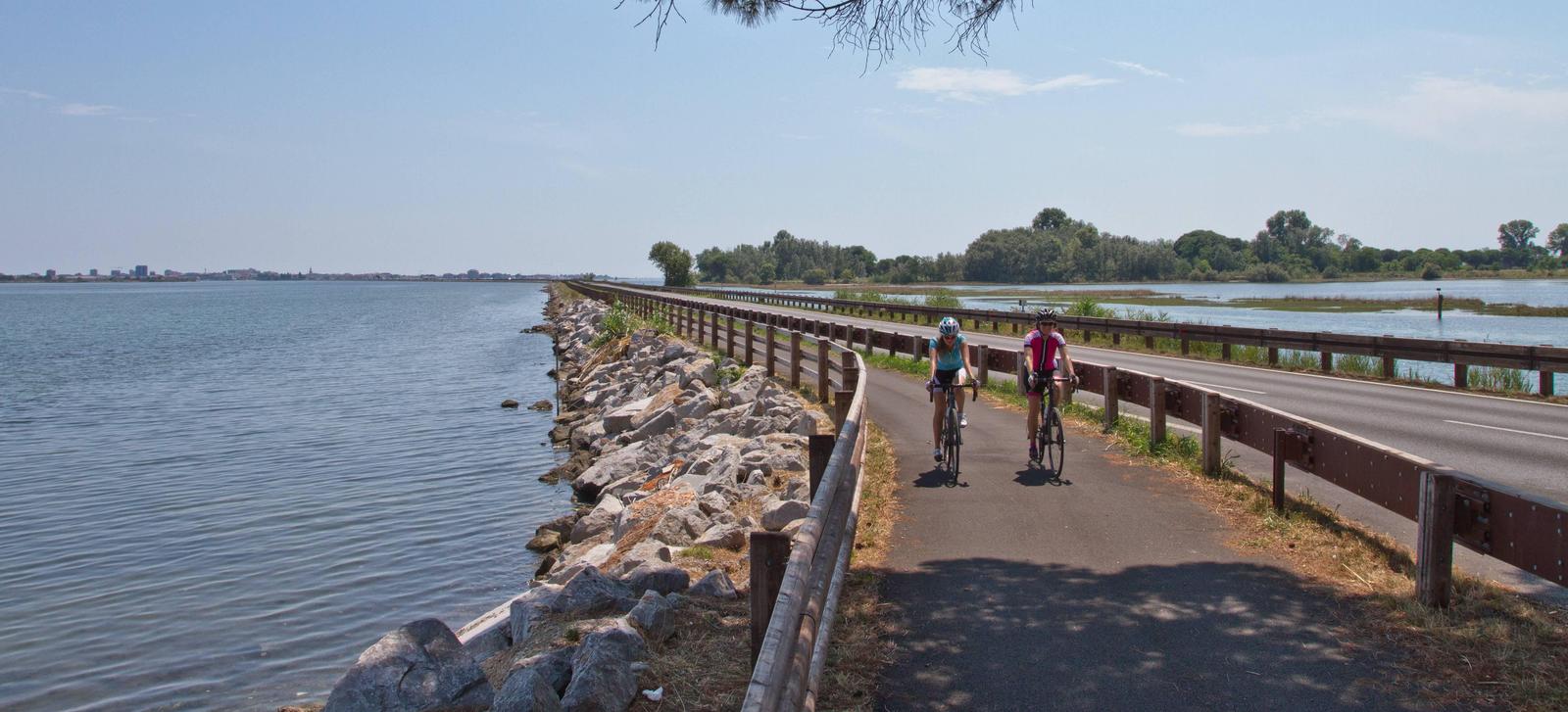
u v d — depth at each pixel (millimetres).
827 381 16938
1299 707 4836
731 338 25375
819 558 5043
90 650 9086
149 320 87812
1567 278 163375
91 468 18281
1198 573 6941
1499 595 6215
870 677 5281
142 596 10609
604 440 18562
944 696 5027
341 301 154625
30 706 7922
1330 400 16766
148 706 7859
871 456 11531
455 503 14711
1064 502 9078
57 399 29625
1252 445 9203
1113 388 12906
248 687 8188
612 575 7836
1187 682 5148
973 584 6781
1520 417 14742
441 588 10633
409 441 20859
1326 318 55344
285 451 19906
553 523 12602
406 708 5352
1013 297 100875
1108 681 5180
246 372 37594
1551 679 5008
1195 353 26828
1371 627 5820
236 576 11281
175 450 20281
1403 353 19828
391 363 41312
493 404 27016
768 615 5035
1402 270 196375
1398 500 6535
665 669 5500
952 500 9266
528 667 5359
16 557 12281
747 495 11250
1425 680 5086
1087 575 6945
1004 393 17266
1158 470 10414
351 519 13867
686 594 6859
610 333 39094
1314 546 7473
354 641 9180
